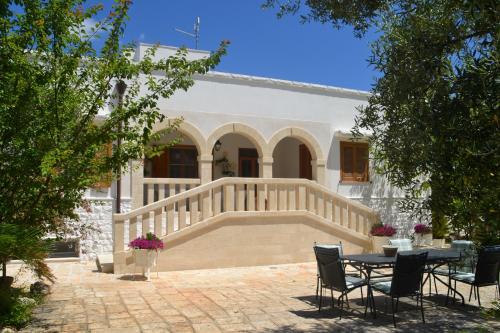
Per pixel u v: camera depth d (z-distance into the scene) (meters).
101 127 7.25
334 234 14.24
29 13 6.48
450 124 3.35
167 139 16.59
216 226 12.83
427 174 3.77
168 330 6.73
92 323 7.08
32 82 6.66
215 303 8.47
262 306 8.27
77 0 6.82
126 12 7.05
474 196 3.34
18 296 7.83
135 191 14.29
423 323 7.29
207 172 15.30
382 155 4.28
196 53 15.69
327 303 8.57
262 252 13.30
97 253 13.95
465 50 3.69
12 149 7.02
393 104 4.07
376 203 17.89
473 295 9.31
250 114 16.16
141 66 7.24
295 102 16.97
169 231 12.36
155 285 10.23
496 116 3.14
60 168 7.02
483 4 3.28
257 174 19.16
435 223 3.99
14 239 6.40
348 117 17.89
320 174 17.12
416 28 3.98
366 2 5.14
